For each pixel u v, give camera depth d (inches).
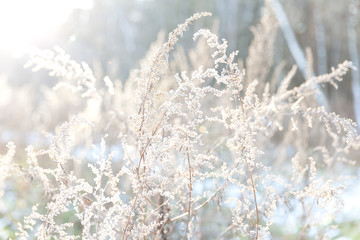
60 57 48.4
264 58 95.8
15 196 115.3
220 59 44.9
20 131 195.8
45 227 45.9
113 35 547.8
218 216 75.8
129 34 561.9
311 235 86.0
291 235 97.5
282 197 54.9
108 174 48.8
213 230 74.3
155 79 44.7
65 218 103.0
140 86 45.4
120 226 55.9
